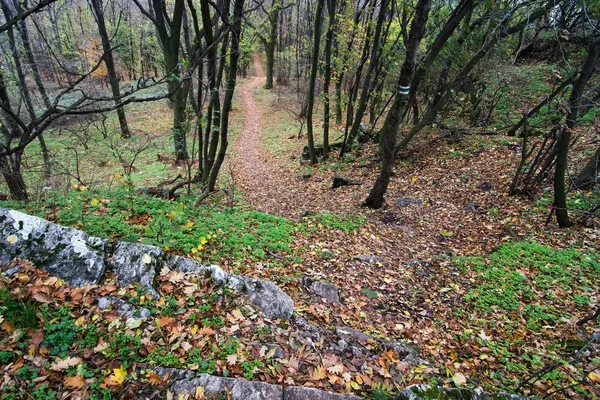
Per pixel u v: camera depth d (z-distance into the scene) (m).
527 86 16.23
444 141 14.20
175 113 12.51
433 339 4.74
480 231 8.24
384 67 13.19
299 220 8.23
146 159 16.89
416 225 8.86
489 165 11.25
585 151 10.34
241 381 2.91
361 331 4.53
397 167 13.26
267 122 26.75
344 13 14.84
